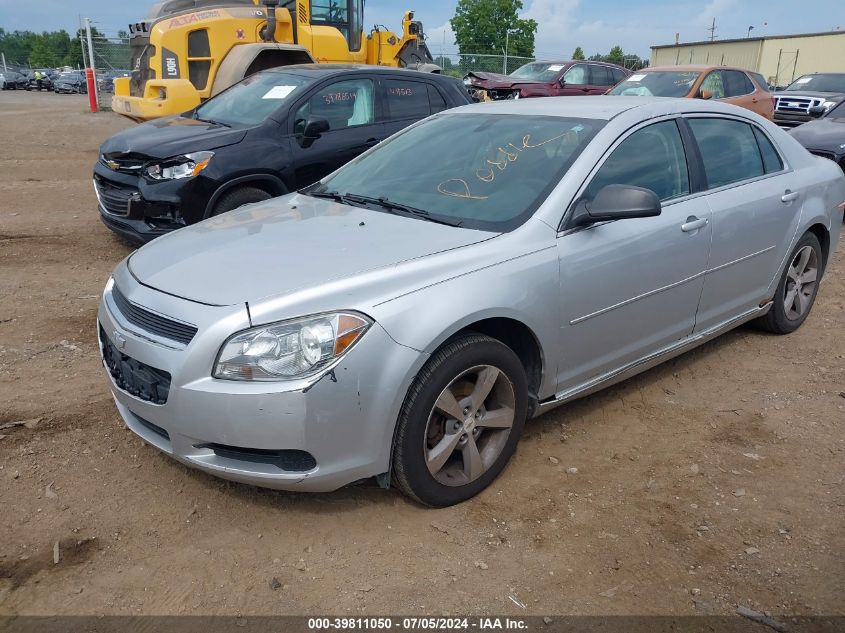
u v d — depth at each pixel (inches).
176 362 110.5
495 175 147.8
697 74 529.0
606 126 149.7
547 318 131.1
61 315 209.3
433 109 314.7
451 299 117.3
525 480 136.3
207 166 246.2
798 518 125.6
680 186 160.1
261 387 106.8
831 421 159.2
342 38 508.1
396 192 154.5
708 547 118.1
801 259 200.5
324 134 277.7
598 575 111.6
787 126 573.6
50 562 111.7
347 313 109.8
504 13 1846.7
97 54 941.8
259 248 130.1
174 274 123.5
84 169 465.7
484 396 126.1
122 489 129.9
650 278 149.3
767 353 195.3
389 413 112.6
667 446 149.0
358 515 124.3
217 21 449.7
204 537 118.5
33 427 147.7
